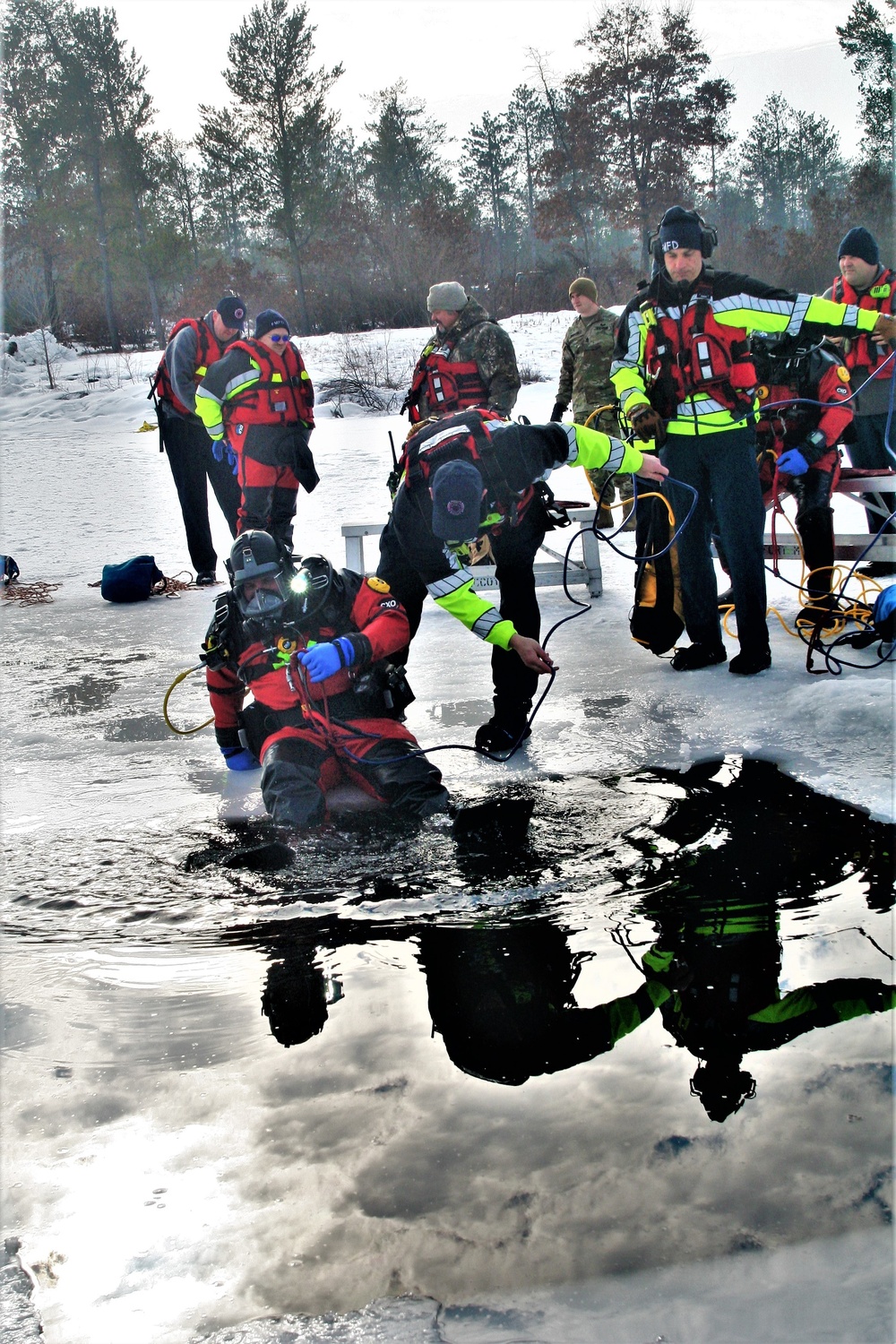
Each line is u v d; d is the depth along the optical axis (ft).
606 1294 5.17
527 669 13.73
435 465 12.03
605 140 108.78
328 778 12.23
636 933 8.95
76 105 108.78
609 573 25.07
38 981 8.69
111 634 22.48
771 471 17.98
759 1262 5.31
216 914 9.80
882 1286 5.09
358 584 12.64
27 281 120.16
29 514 40.06
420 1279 5.35
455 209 112.27
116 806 12.77
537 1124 6.48
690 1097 6.65
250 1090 7.04
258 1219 5.83
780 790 11.95
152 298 119.03
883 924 8.88
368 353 79.56
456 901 9.76
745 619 16.26
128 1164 6.37
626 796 12.05
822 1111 6.42
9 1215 5.97
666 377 15.85
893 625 16.70
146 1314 5.26
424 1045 7.46
